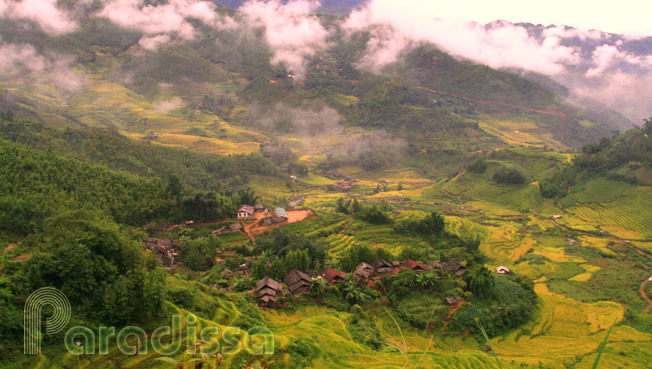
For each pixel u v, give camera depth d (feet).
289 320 245.86
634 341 293.02
